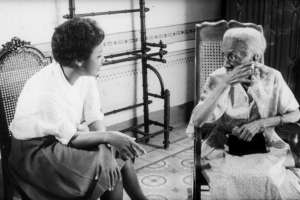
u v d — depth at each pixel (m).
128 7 3.61
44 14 3.03
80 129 2.00
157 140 3.94
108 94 3.61
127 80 3.75
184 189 2.88
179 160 3.43
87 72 1.89
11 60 2.26
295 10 3.62
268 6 3.81
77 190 1.80
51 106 1.83
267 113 2.11
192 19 4.27
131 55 3.73
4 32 2.80
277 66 3.86
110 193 1.82
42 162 1.82
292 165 2.08
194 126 2.06
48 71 1.93
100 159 1.74
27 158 1.87
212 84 2.14
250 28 2.09
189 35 4.29
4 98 2.22
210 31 2.32
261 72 2.10
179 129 4.25
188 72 4.39
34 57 2.37
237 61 2.04
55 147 1.82
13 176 1.96
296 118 2.10
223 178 1.95
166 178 3.07
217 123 2.22
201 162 2.11
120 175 1.76
